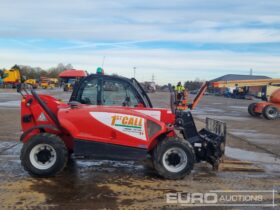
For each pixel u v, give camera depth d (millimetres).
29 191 5359
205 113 21672
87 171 6594
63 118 6168
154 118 6387
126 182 5980
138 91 6988
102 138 6168
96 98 6973
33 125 6574
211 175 6617
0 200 4953
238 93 48594
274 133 12977
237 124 15820
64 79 8000
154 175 6453
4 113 16984
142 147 6168
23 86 6609
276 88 22188
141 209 4773
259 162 7887
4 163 7023
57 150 6012
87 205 4852
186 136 6789
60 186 5645
